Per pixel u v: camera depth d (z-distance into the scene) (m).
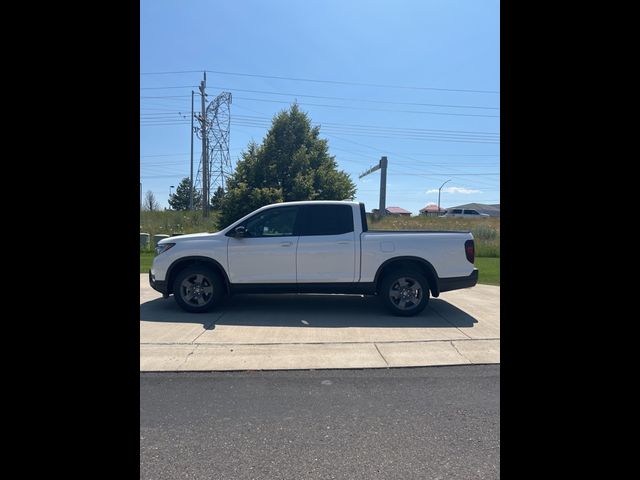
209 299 7.08
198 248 7.06
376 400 3.98
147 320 6.64
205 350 5.26
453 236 7.02
